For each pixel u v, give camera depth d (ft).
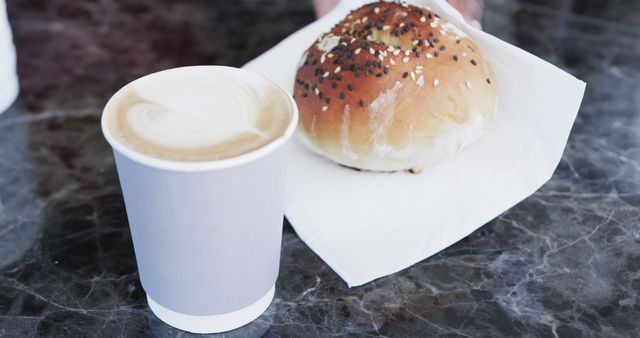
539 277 1.90
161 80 1.73
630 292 1.87
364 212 2.00
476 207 2.00
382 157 2.03
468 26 2.14
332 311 1.82
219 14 2.82
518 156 2.08
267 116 1.66
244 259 1.68
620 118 2.37
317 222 1.98
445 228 1.96
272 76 2.30
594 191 2.13
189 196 1.56
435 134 2.02
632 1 2.91
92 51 2.62
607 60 2.59
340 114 2.03
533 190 2.02
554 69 1.99
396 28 2.10
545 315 1.82
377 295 1.86
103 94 2.44
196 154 1.56
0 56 2.30
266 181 1.61
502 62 2.10
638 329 1.79
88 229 2.01
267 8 2.86
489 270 1.92
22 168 2.17
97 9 2.84
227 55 2.61
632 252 1.96
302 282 1.89
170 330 1.78
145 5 2.88
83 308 1.83
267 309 1.83
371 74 2.02
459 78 2.03
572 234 2.01
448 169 2.09
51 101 2.41
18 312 1.81
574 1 2.89
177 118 1.64
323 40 2.14
